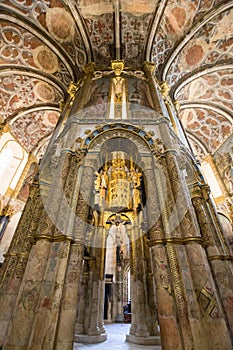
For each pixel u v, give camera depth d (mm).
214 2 9766
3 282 4180
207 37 10664
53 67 11547
